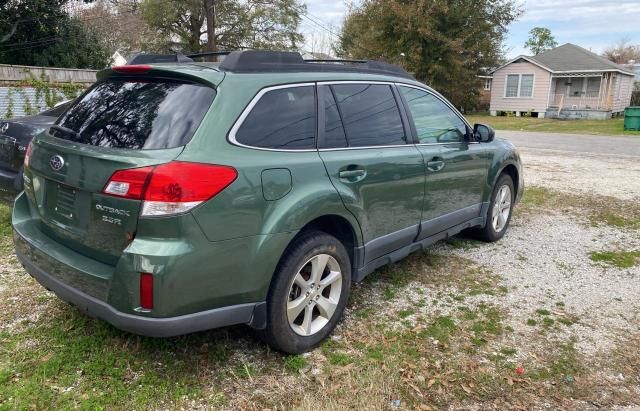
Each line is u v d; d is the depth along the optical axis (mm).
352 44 33125
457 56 27797
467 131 4559
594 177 9164
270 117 2762
